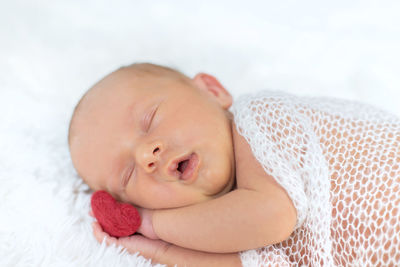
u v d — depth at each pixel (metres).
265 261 1.29
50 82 2.19
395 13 2.39
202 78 1.75
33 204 1.48
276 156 1.32
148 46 2.36
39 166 1.66
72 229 1.44
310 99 1.58
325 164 1.34
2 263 1.25
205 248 1.33
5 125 1.84
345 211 1.29
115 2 2.49
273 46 2.33
